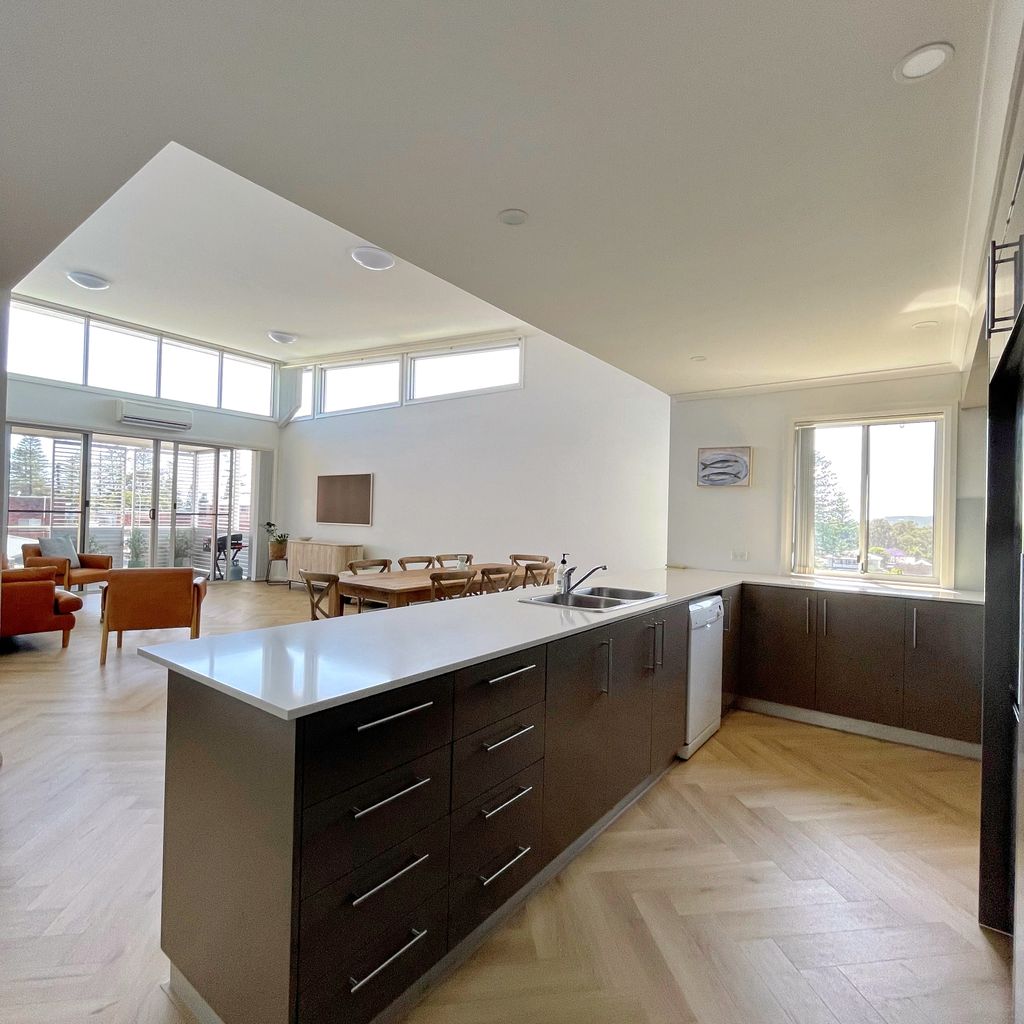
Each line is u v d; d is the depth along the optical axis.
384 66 1.39
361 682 1.41
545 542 7.14
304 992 1.25
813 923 1.91
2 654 4.97
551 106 1.53
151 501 8.52
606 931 1.86
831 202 1.99
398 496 8.57
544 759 2.03
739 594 4.06
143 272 5.71
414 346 8.34
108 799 2.56
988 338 1.65
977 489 3.71
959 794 2.84
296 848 1.23
